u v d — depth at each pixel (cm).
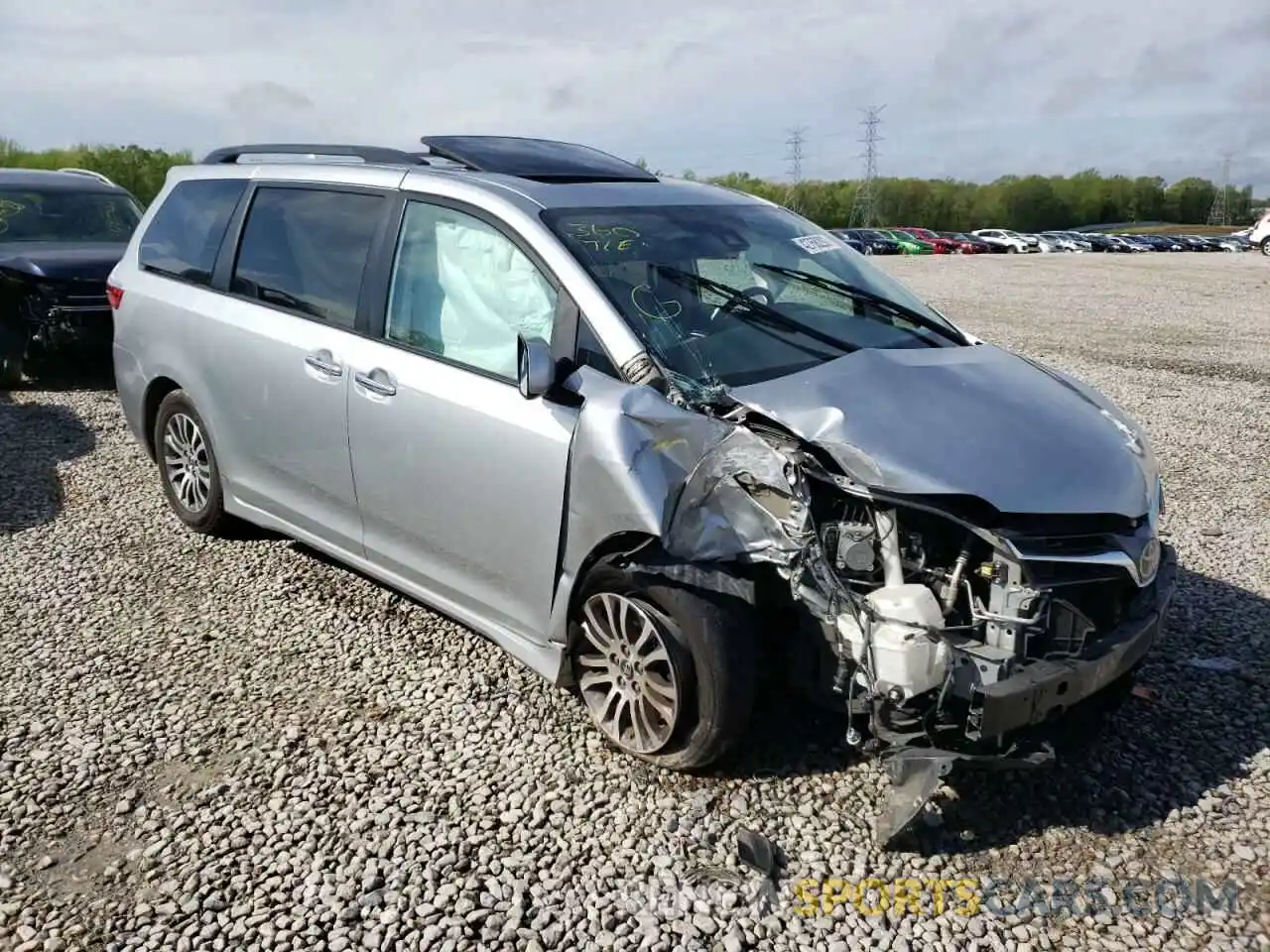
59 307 879
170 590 496
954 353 395
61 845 320
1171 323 1580
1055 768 362
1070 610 315
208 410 512
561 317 368
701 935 287
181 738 376
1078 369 1123
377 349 420
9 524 582
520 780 352
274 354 464
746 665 329
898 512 313
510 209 392
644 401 337
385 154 461
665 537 320
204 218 533
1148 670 431
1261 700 411
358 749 370
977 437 327
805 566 311
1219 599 503
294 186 487
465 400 382
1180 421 869
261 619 466
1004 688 299
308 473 460
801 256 437
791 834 326
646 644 348
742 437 319
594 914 293
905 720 313
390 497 420
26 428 778
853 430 321
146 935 284
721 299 384
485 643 444
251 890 302
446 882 305
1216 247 5797
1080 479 326
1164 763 368
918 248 5312
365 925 288
